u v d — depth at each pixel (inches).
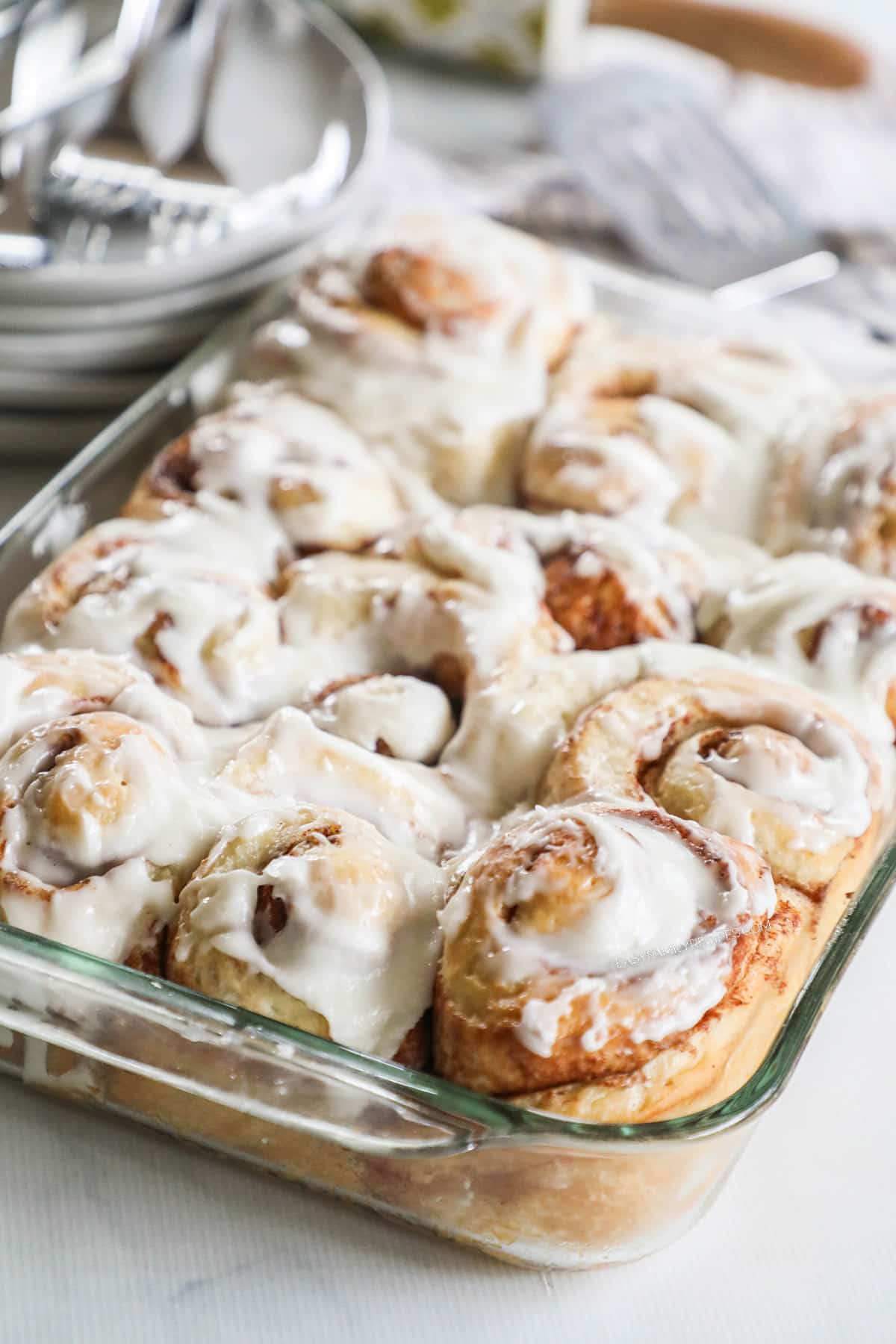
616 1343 30.0
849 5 59.9
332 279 37.8
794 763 31.2
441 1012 29.2
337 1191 30.6
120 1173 31.0
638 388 37.2
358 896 29.4
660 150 45.6
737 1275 30.6
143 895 30.0
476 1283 30.4
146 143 42.4
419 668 33.4
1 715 31.0
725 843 29.8
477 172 45.5
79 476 35.4
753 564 35.1
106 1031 29.6
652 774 31.8
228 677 32.7
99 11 43.7
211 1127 30.5
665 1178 29.0
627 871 29.0
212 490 34.9
